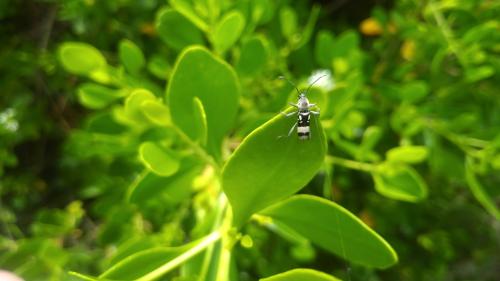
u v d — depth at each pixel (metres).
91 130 0.18
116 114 0.17
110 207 0.22
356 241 0.11
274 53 0.19
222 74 0.12
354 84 0.17
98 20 0.25
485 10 0.22
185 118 0.12
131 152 0.19
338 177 0.24
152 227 0.21
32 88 0.30
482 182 0.23
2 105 0.28
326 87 0.18
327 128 0.16
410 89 0.20
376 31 0.25
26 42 0.29
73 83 0.29
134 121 0.14
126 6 0.26
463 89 0.22
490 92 0.23
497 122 0.23
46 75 0.30
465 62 0.20
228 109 0.12
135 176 0.22
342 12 0.31
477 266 0.37
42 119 0.29
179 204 0.20
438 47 0.22
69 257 0.20
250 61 0.16
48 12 0.29
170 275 0.16
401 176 0.16
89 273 0.23
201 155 0.13
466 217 0.32
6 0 0.28
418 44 0.22
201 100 0.12
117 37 0.26
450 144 0.21
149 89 0.17
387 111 0.23
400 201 0.26
